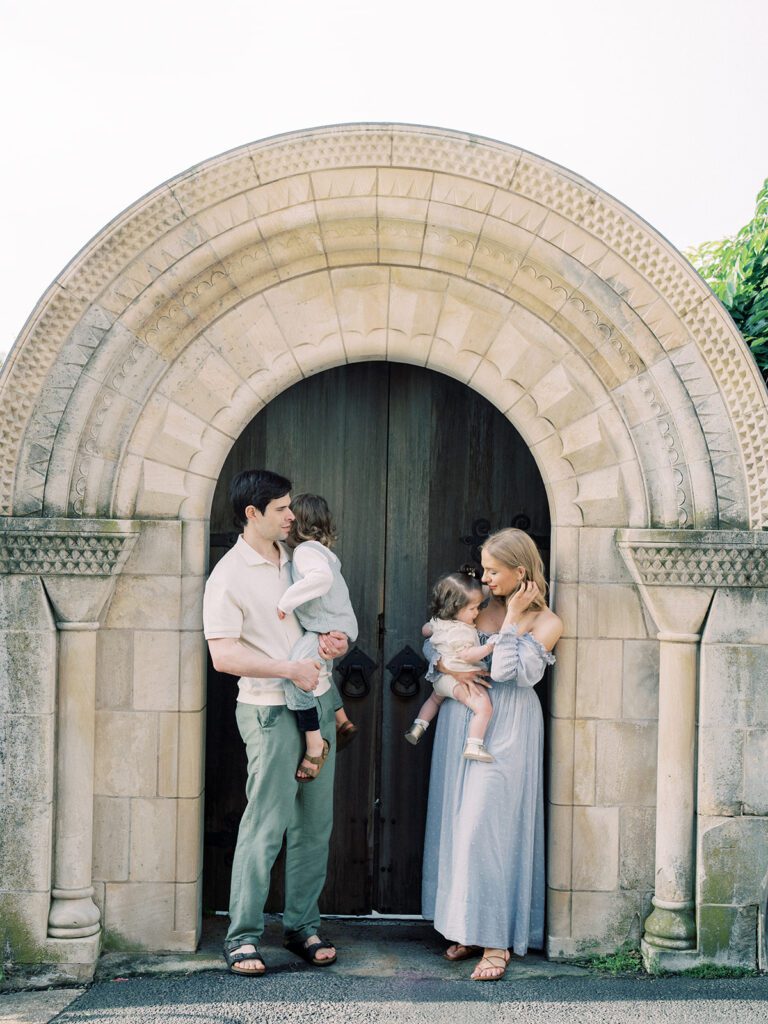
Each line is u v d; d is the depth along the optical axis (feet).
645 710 14.43
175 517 14.32
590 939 14.44
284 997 13.11
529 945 14.57
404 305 14.35
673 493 14.11
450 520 16.01
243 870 13.71
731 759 14.01
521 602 13.82
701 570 13.92
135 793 14.28
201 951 14.44
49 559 13.71
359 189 13.66
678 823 14.14
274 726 13.53
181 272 13.80
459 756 14.32
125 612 14.23
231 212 13.69
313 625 13.84
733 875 14.02
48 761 13.76
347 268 14.23
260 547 13.89
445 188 13.67
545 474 14.52
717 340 13.79
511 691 14.16
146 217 13.56
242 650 13.35
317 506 14.39
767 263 19.33
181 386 14.21
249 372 14.35
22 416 13.73
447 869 14.32
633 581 14.38
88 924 13.93
